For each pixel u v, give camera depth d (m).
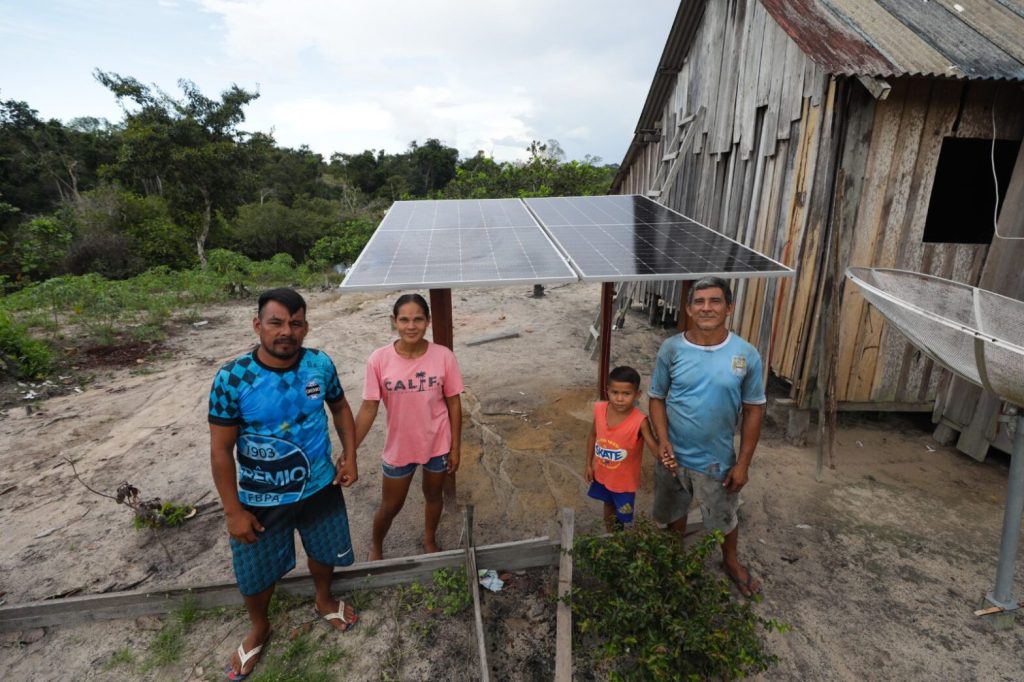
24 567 3.27
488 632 2.72
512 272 3.30
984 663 2.54
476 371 6.67
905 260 4.50
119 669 2.53
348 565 2.69
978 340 2.31
